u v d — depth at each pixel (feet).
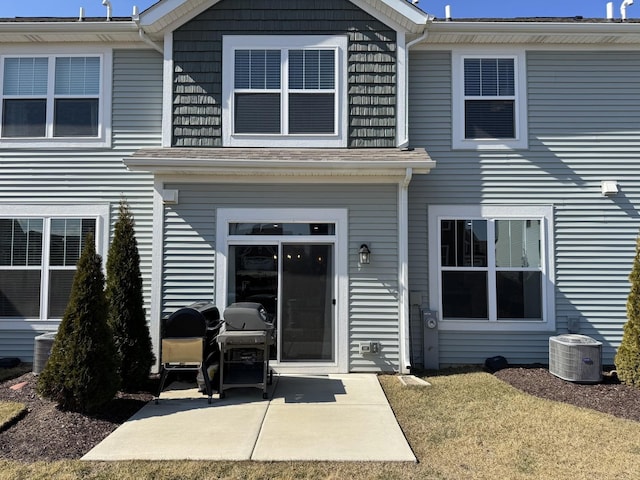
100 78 25.31
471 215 24.90
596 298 24.58
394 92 23.80
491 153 25.13
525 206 24.94
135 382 19.31
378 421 15.84
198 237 22.86
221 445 13.78
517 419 16.08
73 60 25.41
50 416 15.88
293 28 23.93
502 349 24.44
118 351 19.03
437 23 23.98
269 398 18.44
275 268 22.90
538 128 25.18
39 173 25.08
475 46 25.29
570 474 12.14
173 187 22.91
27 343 24.44
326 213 23.02
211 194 22.99
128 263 20.03
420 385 20.15
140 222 25.00
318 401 18.06
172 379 20.90
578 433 14.84
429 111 25.27
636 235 24.77
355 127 23.67
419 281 24.71
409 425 15.60
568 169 25.03
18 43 25.26
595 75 25.26
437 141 25.17
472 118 25.31
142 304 20.33
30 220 25.03
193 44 23.80
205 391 19.30
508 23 24.02
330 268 22.95
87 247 17.11
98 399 16.21
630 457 13.14
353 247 22.95
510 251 24.85
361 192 23.11
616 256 24.72
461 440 14.37
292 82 23.85
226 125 23.53
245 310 18.95
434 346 23.95
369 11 23.99
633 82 25.23
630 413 16.78
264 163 21.26
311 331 22.70
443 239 24.91
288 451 13.38
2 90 25.25
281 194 23.08
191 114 23.59
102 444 13.88
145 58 25.44
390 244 22.93
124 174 25.16
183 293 22.68
